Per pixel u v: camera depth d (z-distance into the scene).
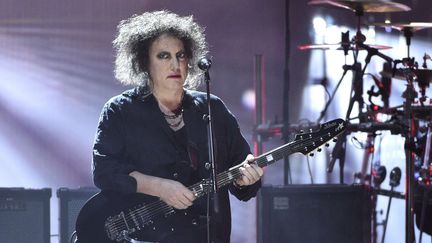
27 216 16.14
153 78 11.27
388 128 16.28
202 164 11.16
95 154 11.13
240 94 25.84
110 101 11.36
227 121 11.36
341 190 15.81
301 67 25.80
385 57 17.16
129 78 11.61
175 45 11.21
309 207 15.82
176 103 11.28
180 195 10.72
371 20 24.00
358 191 15.83
